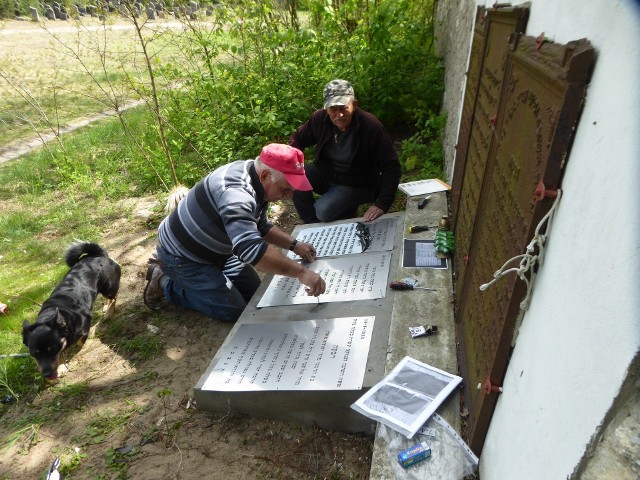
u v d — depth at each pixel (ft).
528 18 5.83
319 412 7.55
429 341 7.86
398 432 6.30
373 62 19.49
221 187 8.54
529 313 4.58
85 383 9.41
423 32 21.27
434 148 17.11
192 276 10.14
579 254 3.37
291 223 15.26
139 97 18.33
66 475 7.54
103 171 19.76
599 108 3.24
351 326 8.45
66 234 15.87
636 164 2.60
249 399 7.79
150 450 7.80
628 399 2.61
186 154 20.16
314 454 7.36
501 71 6.67
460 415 6.52
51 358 9.11
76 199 18.34
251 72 19.92
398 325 8.29
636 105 2.66
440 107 19.72
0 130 27.40
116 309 11.78
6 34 53.98
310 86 19.57
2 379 9.48
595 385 2.91
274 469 7.22
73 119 28.55
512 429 4.73
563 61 3.74
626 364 2.57
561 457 3.38
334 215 13.29
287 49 20.30
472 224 7.81
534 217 4.21
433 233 10.97
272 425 7.91
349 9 20.53
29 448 8.10
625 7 2.91
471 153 9.25
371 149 12.42
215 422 8.13
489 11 8.36
